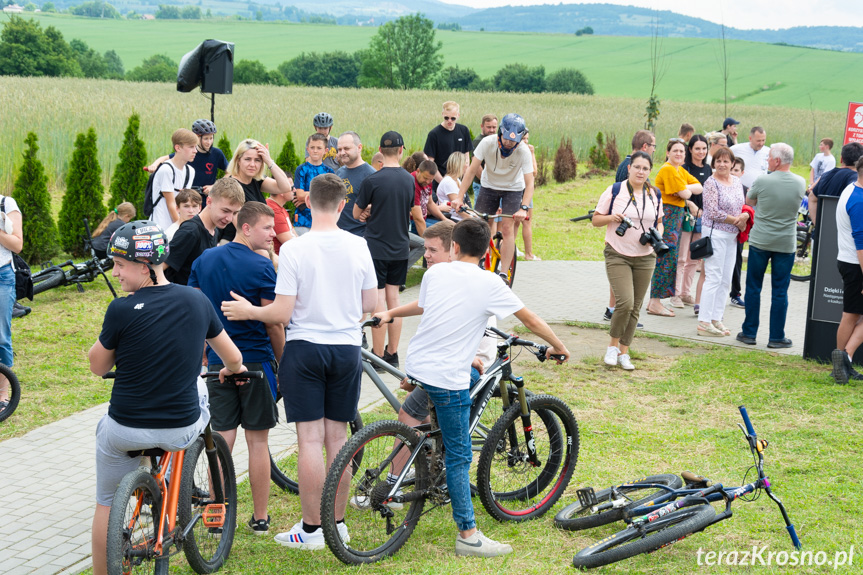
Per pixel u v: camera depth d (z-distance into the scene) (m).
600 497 4.47
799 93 86.88
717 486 4.21
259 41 144.38
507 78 96.19
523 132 8.86
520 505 4.67
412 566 4.00
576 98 51.31
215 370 4.25
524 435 4.53
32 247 10.95
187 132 7.95
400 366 7.43
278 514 4.66
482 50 137.00
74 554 4.16
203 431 3.88
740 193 8.52
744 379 7.16
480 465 4.38
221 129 24.89
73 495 4.87
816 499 4.78
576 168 25.06
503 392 4.47
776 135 35.91
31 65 79.94
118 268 3.38
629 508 4.23
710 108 47.50
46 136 18.75
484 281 4.06
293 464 5.21
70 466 5.30
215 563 3.99
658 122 37.44
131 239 3.32
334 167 8.72
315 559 4.09
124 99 30.12
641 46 137.88
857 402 6.56
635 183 7.13
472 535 4.13
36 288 9.23
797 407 6.46
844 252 7.01
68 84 41.06
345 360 4.15
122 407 3.37
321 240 4.14
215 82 10.56
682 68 110.06
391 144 7.16
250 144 6.74
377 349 7.20
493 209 9.57
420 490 4.27
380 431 4.01
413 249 10.05
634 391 6.89
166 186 7.90
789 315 9.77
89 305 9.42
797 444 5.68
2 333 6.03
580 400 6.59
